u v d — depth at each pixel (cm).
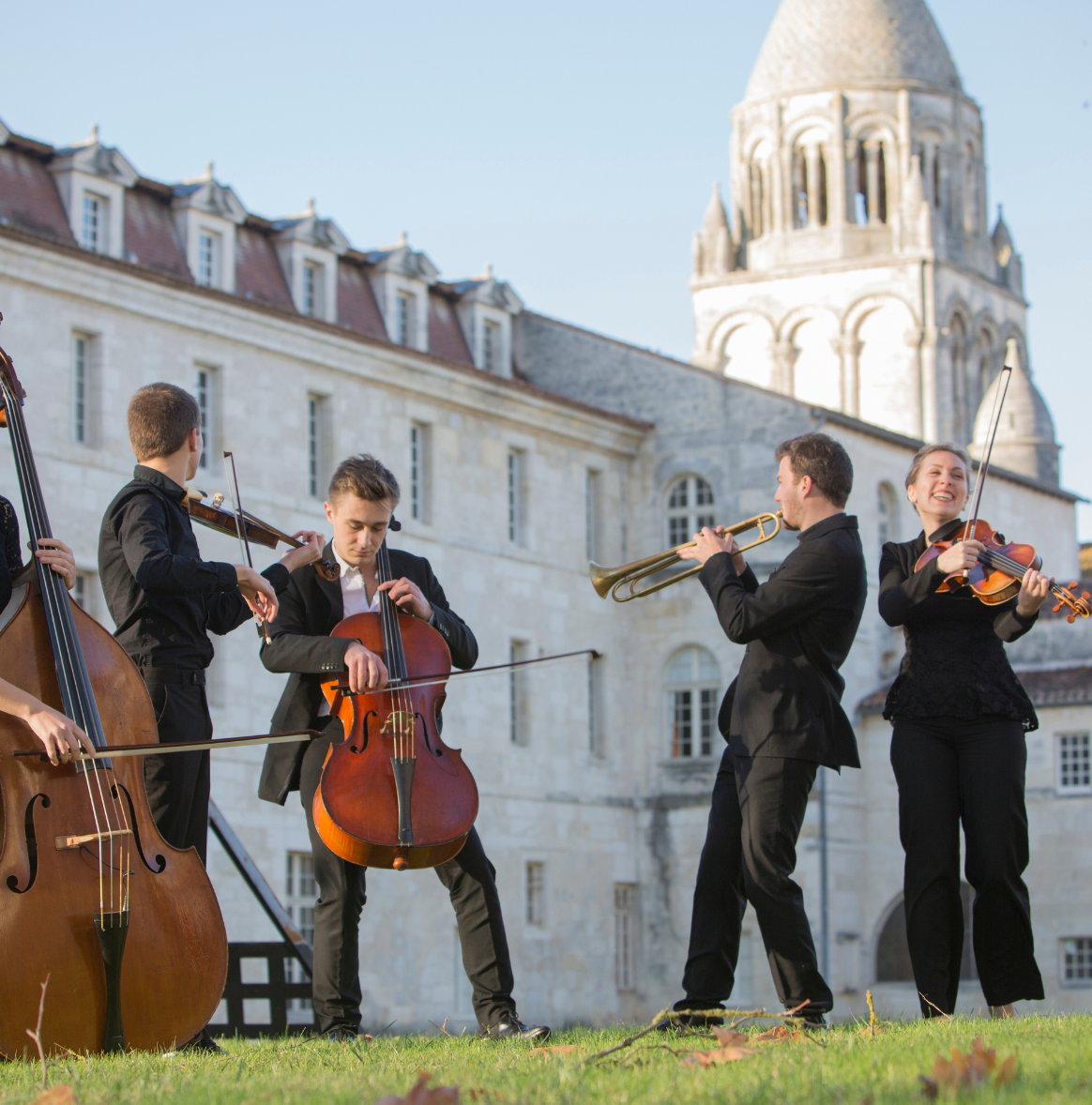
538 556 5762
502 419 5675
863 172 9231
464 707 5381
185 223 5034
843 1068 744
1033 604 1160
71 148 4716
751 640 1073
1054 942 5625
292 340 4947
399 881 5006
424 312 5906
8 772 923
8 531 1020
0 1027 897
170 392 1119
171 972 955
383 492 1123
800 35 9275
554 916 5628
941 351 8719
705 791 5897
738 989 5612
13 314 4228
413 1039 1082
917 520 6238
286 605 1126
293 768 1114
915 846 1176
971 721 1174
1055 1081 685
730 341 9131
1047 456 8200
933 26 9306
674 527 6131
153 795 1075
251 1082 774
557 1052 889
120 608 1084
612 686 5984
